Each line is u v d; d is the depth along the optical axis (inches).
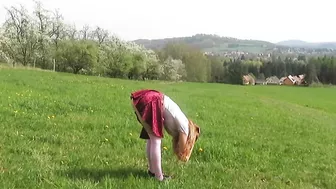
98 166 266.7
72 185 212.7
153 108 236.7
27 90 685.3
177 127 241.1
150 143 245.3
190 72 4015.8
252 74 4881.9
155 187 228.4
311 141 522.0
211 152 345.7
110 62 2925.7
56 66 2721.5
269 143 445.1
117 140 359.9
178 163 301.0
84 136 363.3
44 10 2839.6
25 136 334.3
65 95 679.7
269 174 302.5
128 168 268.8
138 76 3235.7
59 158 277.1
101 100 653.9
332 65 4776.1
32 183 212.1
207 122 561.0
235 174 289.4
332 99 2433.6
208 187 248.2
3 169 237.0
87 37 3164.4
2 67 1615.4
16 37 2625.5
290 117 833.5
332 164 376.5
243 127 557.6
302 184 286.7
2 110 432.5
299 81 4756.4
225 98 1170.6
